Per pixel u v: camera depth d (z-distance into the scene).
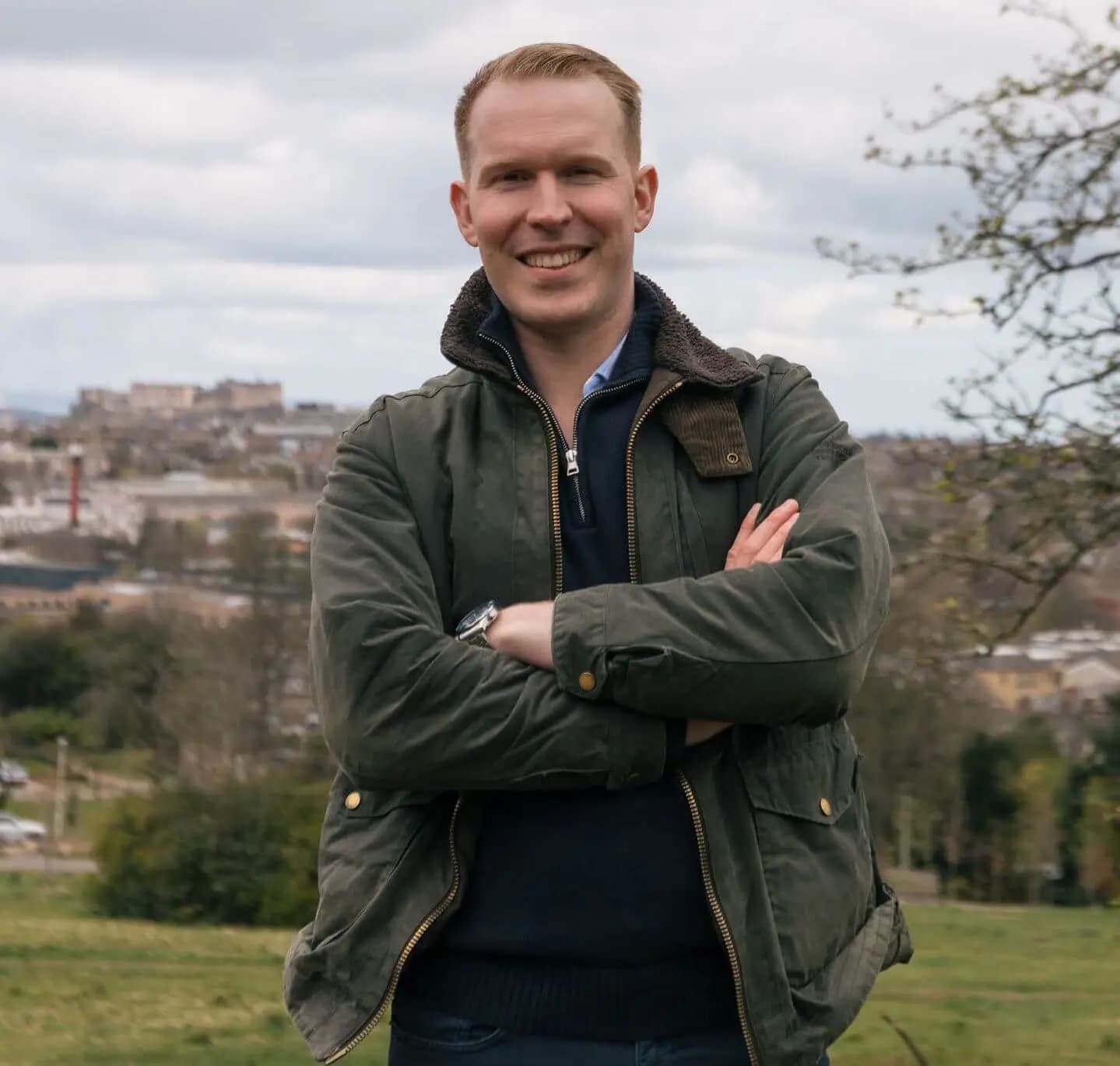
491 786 2.20
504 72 2.35
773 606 2.18
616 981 2.22
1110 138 6.91
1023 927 17.88
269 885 27.20
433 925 2.22
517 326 2.41
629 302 2.41
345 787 2.36
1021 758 30.34
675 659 2.14
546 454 2.34
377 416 2.46
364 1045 8.58
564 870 2.22
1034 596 6.91
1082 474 6.59
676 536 2.31
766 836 2.22
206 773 41.69
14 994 11.60
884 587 2.34
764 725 2.25
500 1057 2.24
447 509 2.38
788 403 2.46
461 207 2.52
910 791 30.92
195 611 53.69
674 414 2.36
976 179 7.04
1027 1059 9.01
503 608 2.31
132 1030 9.81
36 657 58.28
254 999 11.43
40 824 48.00
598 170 2.32
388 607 2.27
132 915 27.08
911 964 14.38
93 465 153.75
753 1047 2.16
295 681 46.50
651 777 2.19
